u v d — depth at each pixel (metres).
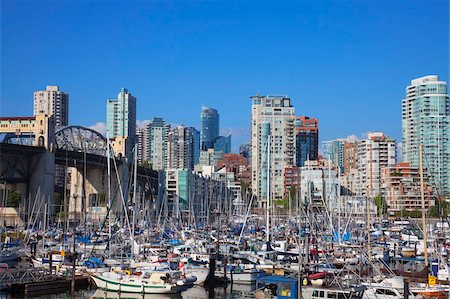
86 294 78.69
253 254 99.00
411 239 145.88
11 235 139.38
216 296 79.25
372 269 85.88
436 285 72.50
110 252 98.00
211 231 154.88
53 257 95.62
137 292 78.69
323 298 65.94
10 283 76.56
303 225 154.25
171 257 97.88
